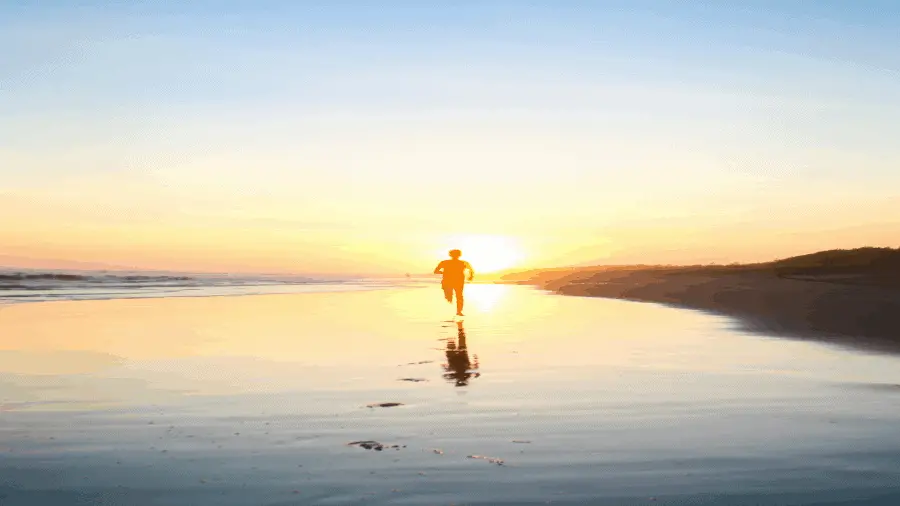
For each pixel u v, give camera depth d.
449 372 10.40
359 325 18.89
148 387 9.21
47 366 11.18
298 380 9.73
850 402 8.00
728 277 50.12
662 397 8.34
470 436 6.51
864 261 50.62
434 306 28.53
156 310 24.97
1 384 9.48
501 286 68.69
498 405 7.93
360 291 47.56
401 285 67.69
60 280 59.69
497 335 15.88
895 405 7.83
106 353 12.80
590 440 6.35
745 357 11.77
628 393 8.62
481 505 4.66
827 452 5.89
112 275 78.94
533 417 7.32
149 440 6.41
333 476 5.29
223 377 10.01
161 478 5.26
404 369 10.71
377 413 7.55
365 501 4.74
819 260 56.22
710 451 5.95
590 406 7.86
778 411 7.54
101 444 6.27
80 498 4.84
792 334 15.10
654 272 70.19
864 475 5.26
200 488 5.03
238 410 7.74
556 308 26.50
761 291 28.88
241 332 16.86
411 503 4.70
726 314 21.52
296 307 27.38
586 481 5.15
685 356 11.97
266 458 5.79
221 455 5.89
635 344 13.86
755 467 5.48
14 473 5.40
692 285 39.06
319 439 6.42
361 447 6.13
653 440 6.32
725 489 4.96
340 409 7.77
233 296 37.44
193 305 28.36
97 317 21.52
